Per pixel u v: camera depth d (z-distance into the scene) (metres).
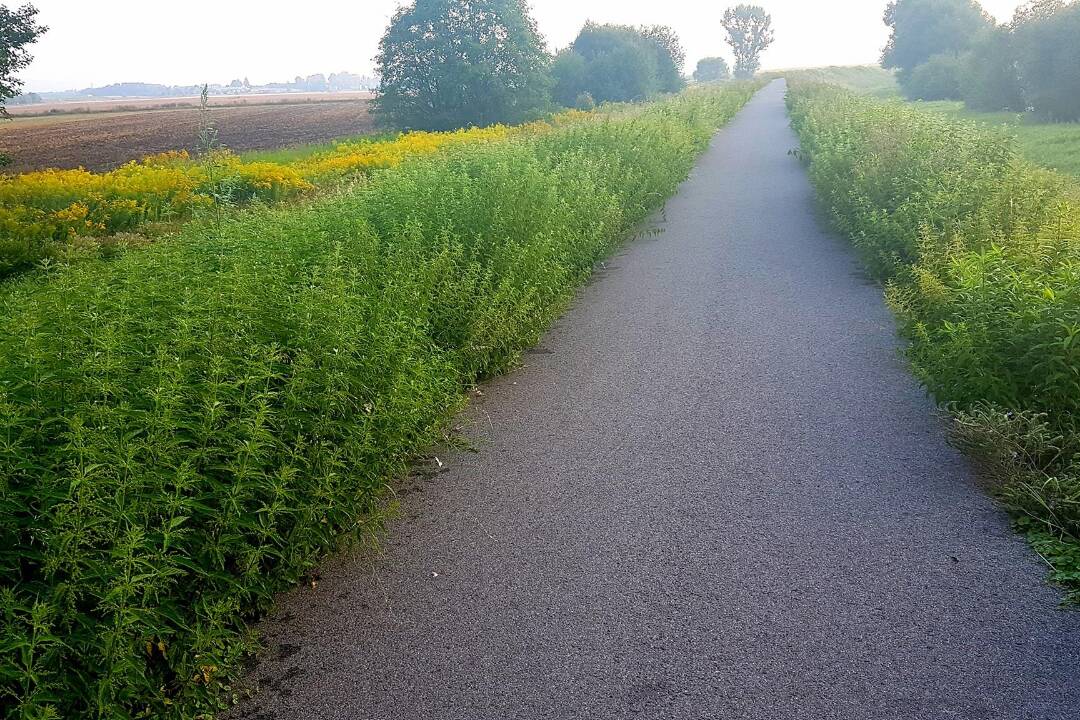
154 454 3.46
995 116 31.84
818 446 5.30
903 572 3.91
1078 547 4.02
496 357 6.85
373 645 3.58
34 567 3.21
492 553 4.26
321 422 4.21
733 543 4.23
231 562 3.79
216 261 6.80
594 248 10.38
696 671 3.31
